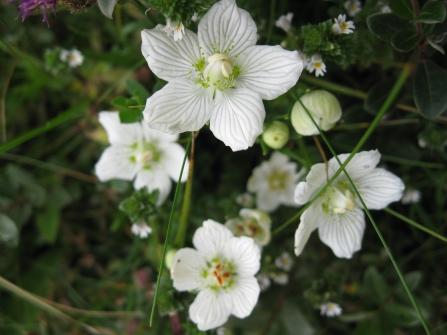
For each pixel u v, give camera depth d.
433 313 0.12
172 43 0.07
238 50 0.08
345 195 0.08
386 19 0.08
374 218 0.12
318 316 0.12
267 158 0.13
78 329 0.13
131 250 0.13
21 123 0.13
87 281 0.13
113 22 0.13
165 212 0.11
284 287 0.12
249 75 0.08
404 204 0.12
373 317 0.11
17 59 0.13
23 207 0.13
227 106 0.08
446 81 0.09
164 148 0.10
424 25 0.08
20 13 0.08
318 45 0.08
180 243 0.10
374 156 0.08
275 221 0.12
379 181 0.09
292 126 0.10
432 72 0.09
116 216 0.13
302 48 0.09
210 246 0.09
